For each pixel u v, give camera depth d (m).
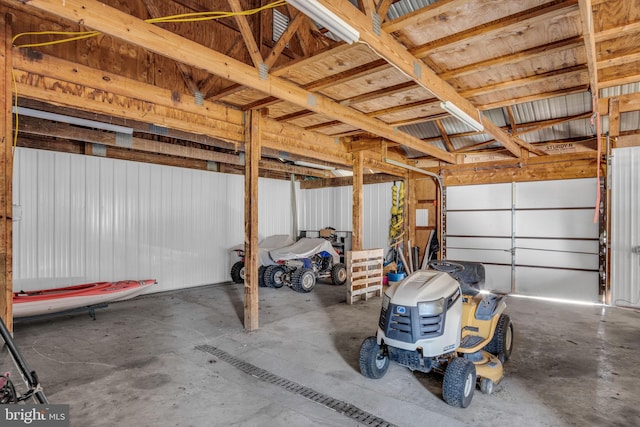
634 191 5.45
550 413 2.46
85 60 2.91
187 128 3.71
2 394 1.70
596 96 3.57
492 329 3.06
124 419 2.40
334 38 3.84
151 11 2.89
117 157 6.41
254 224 4.37
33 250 5.33
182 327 4.50
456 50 3.01
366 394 2.74
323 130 5.20
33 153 5.37
